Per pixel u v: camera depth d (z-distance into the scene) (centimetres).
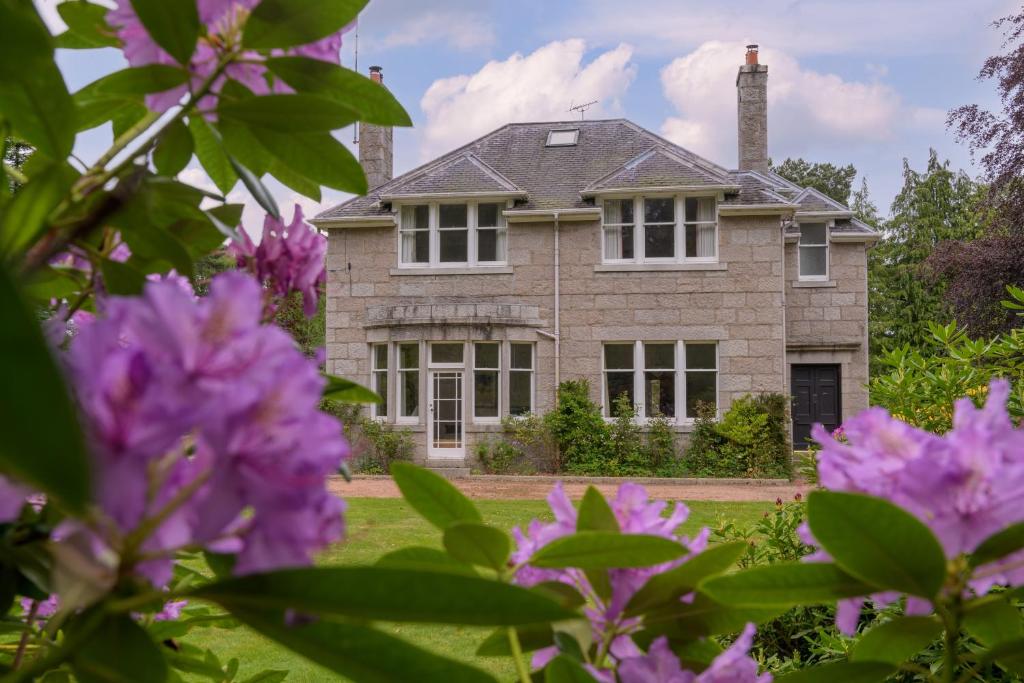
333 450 44
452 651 432
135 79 66
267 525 44
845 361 1642
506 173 1655
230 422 41
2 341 24
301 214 77
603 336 1505
